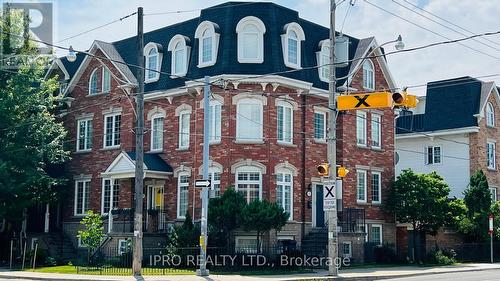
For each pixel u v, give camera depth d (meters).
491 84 48.03
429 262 37.50
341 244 33.66
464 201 41.59
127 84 37.28
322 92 35.28
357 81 37.50
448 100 48.97
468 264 37.78
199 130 33.47
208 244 29.19
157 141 36.53
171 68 35.97
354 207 36.84
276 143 32.91
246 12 33.50
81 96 40.78
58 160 38.25
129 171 34.78
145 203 36.16
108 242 34.03
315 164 35.00
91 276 26.11
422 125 50.34
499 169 48.81
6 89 36.75
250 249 31.16
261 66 32.59
